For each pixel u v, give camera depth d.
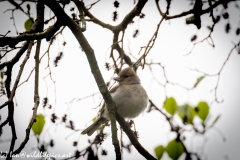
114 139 6.68
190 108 8.54
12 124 6.84
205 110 8.41
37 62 8.27
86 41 7.12
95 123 9.20
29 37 6.90
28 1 8.73
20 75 7.48
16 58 7.95
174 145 8.05
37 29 8.05
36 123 8.10
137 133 8.64
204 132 8.06
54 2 6.74
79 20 8.05
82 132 8.47
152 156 7.74
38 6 8.30
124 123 7.61
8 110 6.95
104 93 7.07
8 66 7.89
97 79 7.11
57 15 6.90
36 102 7.39
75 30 7.07
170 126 8.33
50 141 7.88
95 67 7.12
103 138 7.95
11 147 6.66
